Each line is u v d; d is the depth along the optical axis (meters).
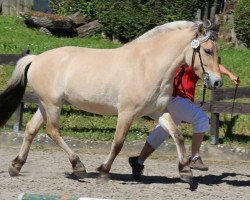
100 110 8.60
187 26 8.38
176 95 8.80
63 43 16.69
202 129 8.91
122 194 8.08
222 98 11.60
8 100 9.05
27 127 9.01
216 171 10.15
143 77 8.27
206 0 17.89
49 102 8.77
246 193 8.51
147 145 8.91
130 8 17.17
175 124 8.93
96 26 17.83
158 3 16.98
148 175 9.53
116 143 8.41
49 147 11.71
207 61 8.29
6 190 8.07
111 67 8.44
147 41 8.45
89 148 11.63
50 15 17.92
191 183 8.45
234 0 18.22
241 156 11.29
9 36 16.88
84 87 8.51
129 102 8.30
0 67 13.92
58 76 8.68
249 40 17.61
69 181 8.74
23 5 19.58
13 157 10.70
